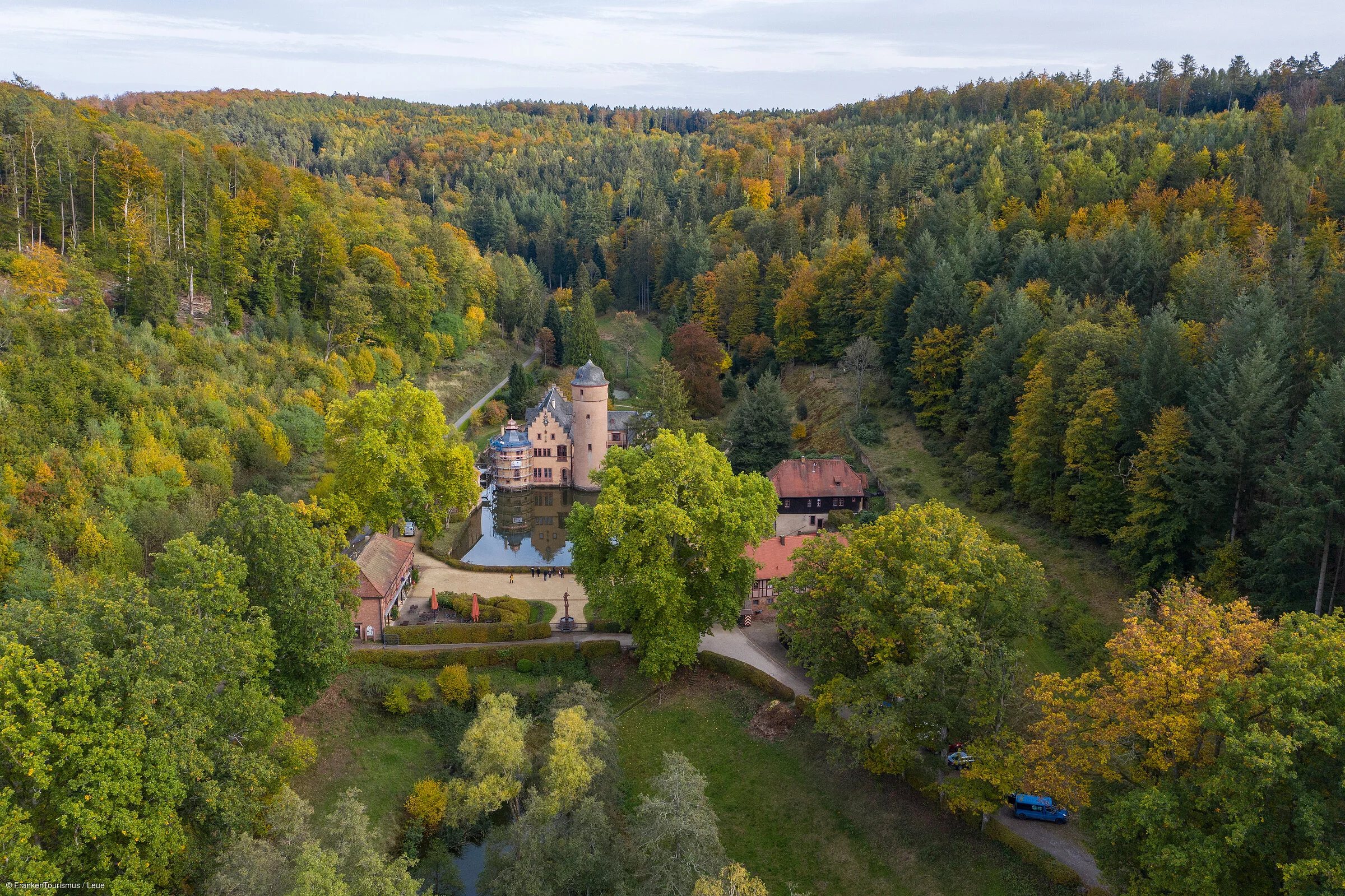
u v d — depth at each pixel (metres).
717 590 63.62
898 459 103.69
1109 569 72.88
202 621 42.91
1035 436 82.50
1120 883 37.62
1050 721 40.34
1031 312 97.25
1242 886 34.88
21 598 59.03
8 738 31.86
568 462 126.12
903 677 45.34
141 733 35.34
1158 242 102.19
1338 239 100.06
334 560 56.97
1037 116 198.00
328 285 144.88
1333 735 30.83
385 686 60.09
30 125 119.25
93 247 117.62
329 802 50.88
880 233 163.50
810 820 51.41
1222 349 69.62
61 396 83.31
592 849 42.81
